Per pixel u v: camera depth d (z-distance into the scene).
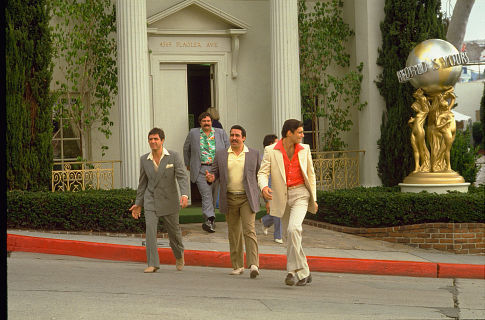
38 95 12.77
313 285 8.66
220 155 8.80
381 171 15.24
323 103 16.52
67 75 14.66
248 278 8.94
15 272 8.48
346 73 16.25
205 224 12.27
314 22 16.31
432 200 12.12
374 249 11.57
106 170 14.42
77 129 14.85
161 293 7.34
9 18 12.50
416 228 12.11
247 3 16.25
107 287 7.59
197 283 8.23
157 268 9.06
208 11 15.60
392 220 12.30
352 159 15.87
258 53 16.33
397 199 12.30
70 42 14.65
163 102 15.61
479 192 12.97
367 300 7.66
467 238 11.94
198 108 18.83
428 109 13.66
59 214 11.81
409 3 14.80
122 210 11.80
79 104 14.36
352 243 11.93
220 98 15.99
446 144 13.49
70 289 7.36
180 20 15.63
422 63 13.38
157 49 15.49
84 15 14.33
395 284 9.26
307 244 11.68
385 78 15.20
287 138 8.31
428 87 13.51
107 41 14.63
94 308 6.38
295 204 8.29
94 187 14.68
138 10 13.86
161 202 8.96
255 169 8.81
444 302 7.84
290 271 8.16
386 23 15.16
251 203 8.73
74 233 11.75
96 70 14.62
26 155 12.57
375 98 15.44
